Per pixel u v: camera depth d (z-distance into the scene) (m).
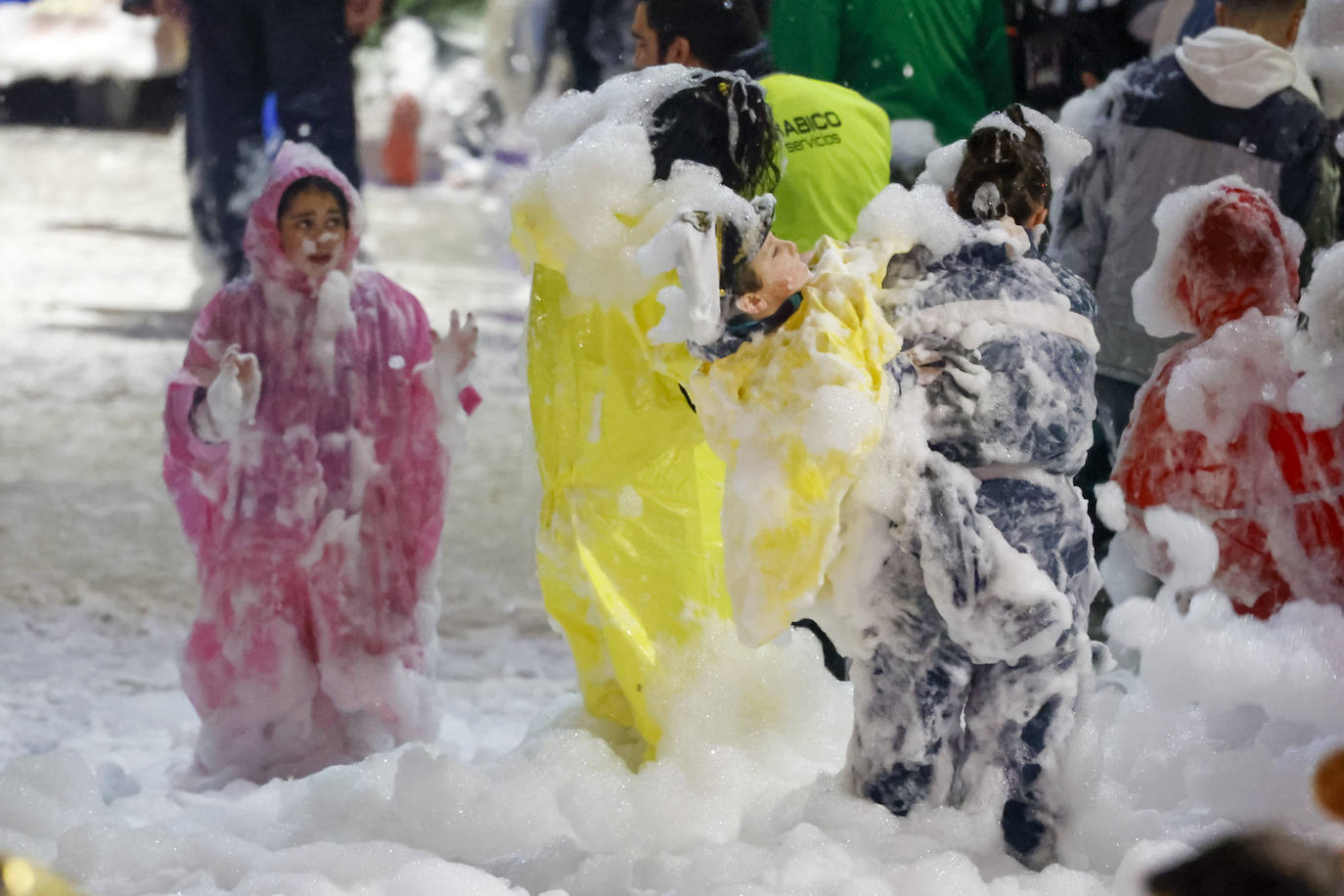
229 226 29.98
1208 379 12.55
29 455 23.33
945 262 10.23
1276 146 15.10
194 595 18.20
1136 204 15.34
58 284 36.53
